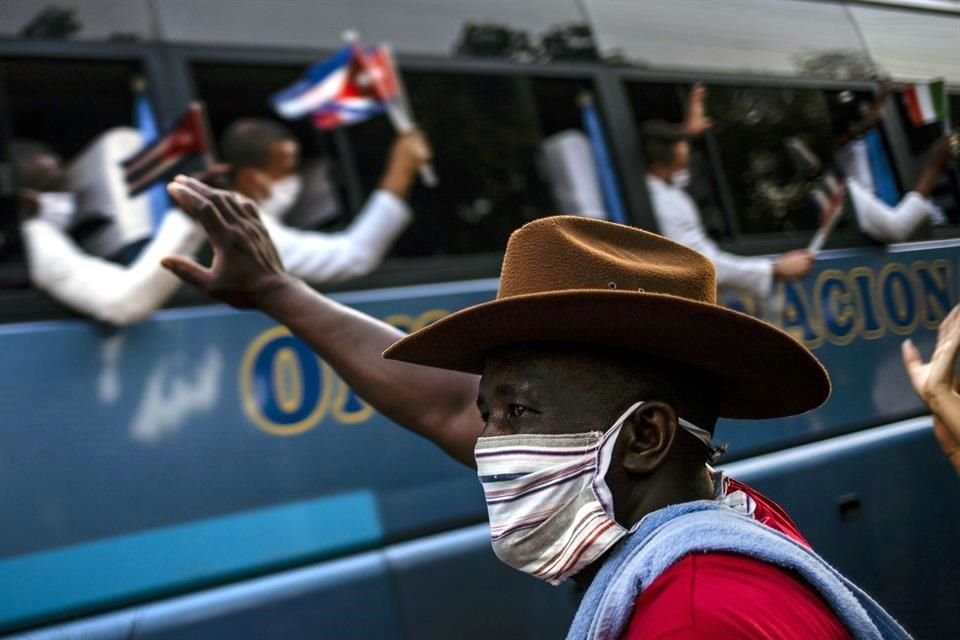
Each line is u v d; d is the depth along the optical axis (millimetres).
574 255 1395
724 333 1354
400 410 1869
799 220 4914
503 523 1393
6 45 3193
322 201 3652
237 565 3232
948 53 5762
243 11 3613
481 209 3984
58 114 3234
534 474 1373
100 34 3344
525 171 4113
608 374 1386
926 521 4910
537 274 1407
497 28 4172
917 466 4945
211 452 3248
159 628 3072
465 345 1449
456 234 3910
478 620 3629
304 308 1882
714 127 4711
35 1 3264
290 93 3646
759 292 4656
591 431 1376
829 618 1265
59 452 3012
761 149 4859
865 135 5242
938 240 5426
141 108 3363
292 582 3316
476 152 4012
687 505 1355
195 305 3332
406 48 3908
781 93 5016
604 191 4289
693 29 4797
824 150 5078
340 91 3740
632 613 1274
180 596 3146
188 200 1835
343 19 3801
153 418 3176
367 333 1895
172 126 3393
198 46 3500
